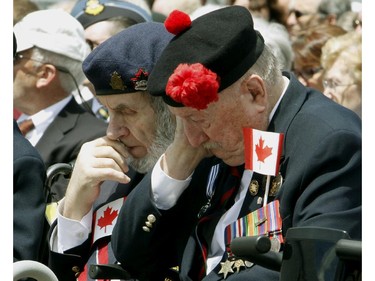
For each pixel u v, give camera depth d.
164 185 11.12
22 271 9.34
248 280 10.08
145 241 11.29
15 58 15.79
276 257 8.79
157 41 11.70
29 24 15.82
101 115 17.03
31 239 12.09
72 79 15.94
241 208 10.50
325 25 16.33
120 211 11.45
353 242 8.10
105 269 11.43
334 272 8.23
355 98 15.91
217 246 10.68
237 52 10.11
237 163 10.53
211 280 10.43
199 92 9.82
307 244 8.41
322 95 10.66
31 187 12.31
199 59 10.09
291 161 10.12
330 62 15.98
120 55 11.58
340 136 9.93
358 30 16.27
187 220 11.28
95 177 11.73
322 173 9.91
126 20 16.66
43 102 15.80
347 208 9.73
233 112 10.18
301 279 8.39
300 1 16.42
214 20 10.34
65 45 15.82
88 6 16.77
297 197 10.02
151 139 11.61
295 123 10.27
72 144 15.44
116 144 11.79
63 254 11.98
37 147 15.50
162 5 17.05
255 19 16.08
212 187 10.99
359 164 9.93
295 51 16.19
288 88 10.50
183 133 11.02
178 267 11.37
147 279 11.55
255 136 10.12
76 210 12.01
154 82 10.29
